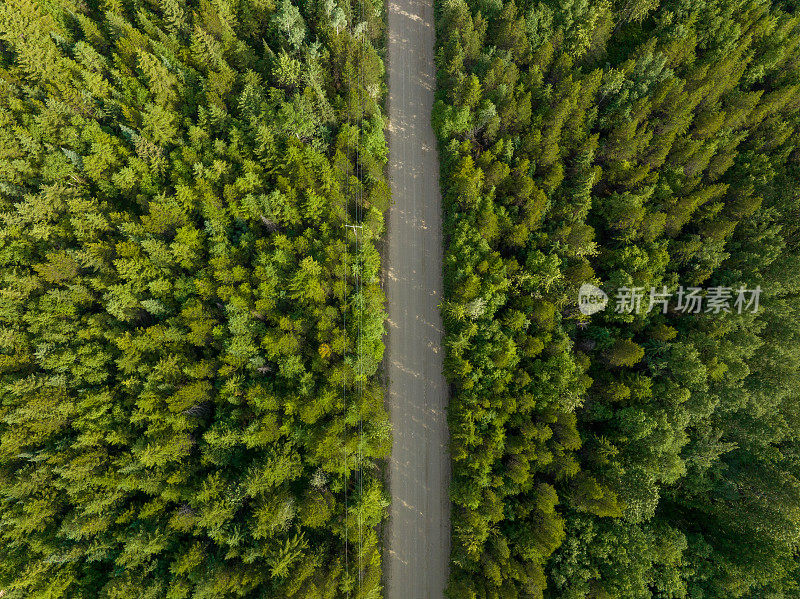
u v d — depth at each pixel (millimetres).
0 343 46375
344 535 41031
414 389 50875
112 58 55469
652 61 51906
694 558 46312
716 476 48844
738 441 49219
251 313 44281
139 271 46688
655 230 46875
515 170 48062
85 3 57906
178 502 43562
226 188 46000
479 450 41875
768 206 51094
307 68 50375
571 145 50344
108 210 50438
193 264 47094
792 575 46031
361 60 50344
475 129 50406
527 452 40906
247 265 47688
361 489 42844
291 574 39594
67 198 50312
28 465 44656
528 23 52656
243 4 52969
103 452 44594
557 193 49750
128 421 45500
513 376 43500
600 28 53531
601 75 50219
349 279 45844
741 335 45844
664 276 48656
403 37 61344
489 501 40906
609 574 40719
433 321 52594
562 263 47344
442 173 53688
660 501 50969
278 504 40625
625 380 45594
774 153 54469
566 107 46719
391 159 57062
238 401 43156
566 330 46750
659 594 44375
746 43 53469
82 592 43406
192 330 44031
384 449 42406
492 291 44344
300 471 42625
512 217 48781
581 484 41688
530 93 47812
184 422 43000
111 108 51750
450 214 50844
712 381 47469
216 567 40156
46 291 49094
